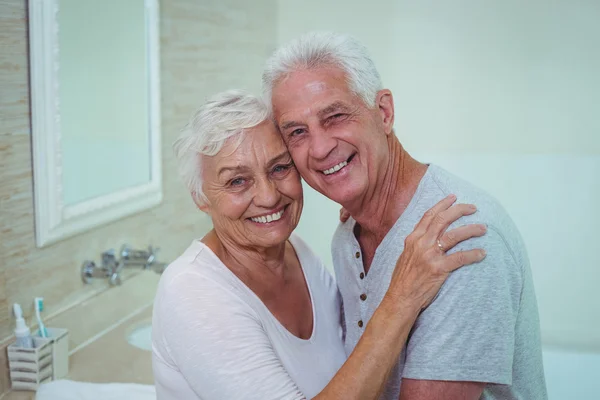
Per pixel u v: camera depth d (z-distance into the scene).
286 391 1.00
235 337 1.03
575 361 2.66
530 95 3.01
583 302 2.94
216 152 1.09
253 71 3.09
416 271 1.01
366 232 1.24
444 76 3.09
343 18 3.18
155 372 1.11
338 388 0.99
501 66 3.03
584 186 3.00
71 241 1.86
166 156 2.38
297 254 1.33
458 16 3.04
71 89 1.82
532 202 3.04
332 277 1.38
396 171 1.15
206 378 1.01
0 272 1.61
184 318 1.04
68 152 1.82
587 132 2.97
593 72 2.94
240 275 1.17
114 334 2.01
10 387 1.65
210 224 2.74
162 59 2.34
